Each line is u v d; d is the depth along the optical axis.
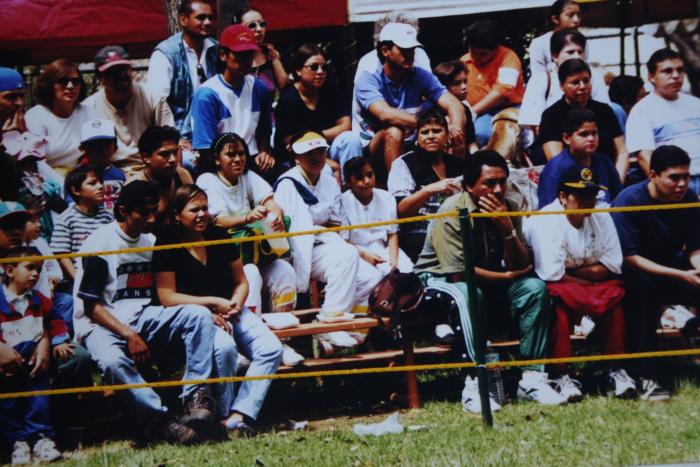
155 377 8.73
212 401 7.99
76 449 8.06
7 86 9.39
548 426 7.56
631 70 13.90
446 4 11.41
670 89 10.30
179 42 10.27
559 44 10.45
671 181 8.89
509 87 10.93
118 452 7.77
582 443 7.05
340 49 12.36
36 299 8.07
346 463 6.90
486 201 8.70
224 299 8.28
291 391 9.52
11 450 7.77
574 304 8.62
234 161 9.02
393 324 8.62
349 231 9.61
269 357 8.21
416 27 11.05
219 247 8.45
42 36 11.79
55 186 9.41
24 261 7.64
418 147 9.75
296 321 8.66
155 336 8.16
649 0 13.18
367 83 10.36
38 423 7.83
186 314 8.04
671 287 8.94
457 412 8.34
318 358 9.23
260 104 9.96
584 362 9.62
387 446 7.26
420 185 9.73
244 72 9.73
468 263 7.52
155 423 8.05
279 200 9.34
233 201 9.07
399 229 9.75
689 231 9.09
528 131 10.64
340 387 9.51
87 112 9.89
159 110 10.02
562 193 8.84
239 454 7.32
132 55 12.86
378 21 11.09
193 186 8.30
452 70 10.88
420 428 7.80
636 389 8.59
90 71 13.70
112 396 8.61
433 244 8.91
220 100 9.70
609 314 8.71
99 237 8.23
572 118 9.26
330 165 10.31
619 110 10.54
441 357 9.53
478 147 10.85
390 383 9.48
